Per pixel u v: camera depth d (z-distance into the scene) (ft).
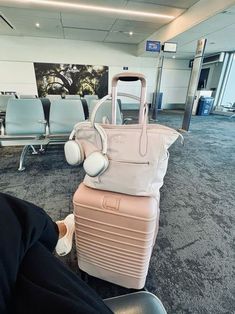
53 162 8.68
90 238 2.93
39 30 22.16
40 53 26.09
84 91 28.76
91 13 16.69
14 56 25.61
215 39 18.72
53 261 1.15
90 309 0.97
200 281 3.50
